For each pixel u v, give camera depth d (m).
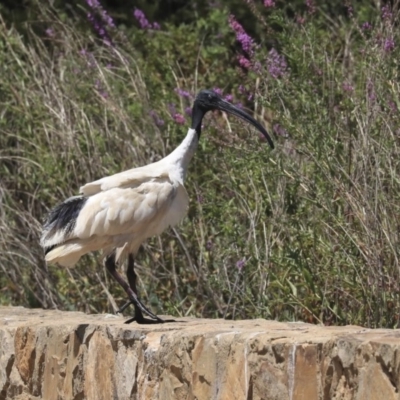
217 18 17.70
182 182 10.92
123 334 9.43
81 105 15.48
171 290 13.92
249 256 12.48
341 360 7.17
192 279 13.92
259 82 14.42
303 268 11.41
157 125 14.66
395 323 10.98
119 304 14.17
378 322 10.91
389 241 10.66
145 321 10.32
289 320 11.98
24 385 10.79
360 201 11.01
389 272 11.05
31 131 15.91
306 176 12.16
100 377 9.70
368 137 11.39
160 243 13.74
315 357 7.43
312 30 13.16
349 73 14.19
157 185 10.65
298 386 7.54
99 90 15.70
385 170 11.41
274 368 7.76
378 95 11.93
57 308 14.55
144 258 14.44
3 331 11.15
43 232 10.91
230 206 12.77
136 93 15.17
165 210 10.61
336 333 7.83
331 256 11.32
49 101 15.74
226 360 8.21
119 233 10.51
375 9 15.70
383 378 6.78
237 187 12.51
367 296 11.05
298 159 12.61
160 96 15.17
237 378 8.09
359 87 13.01
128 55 16.53
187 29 18.02
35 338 10.59
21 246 14.75
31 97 16.06
